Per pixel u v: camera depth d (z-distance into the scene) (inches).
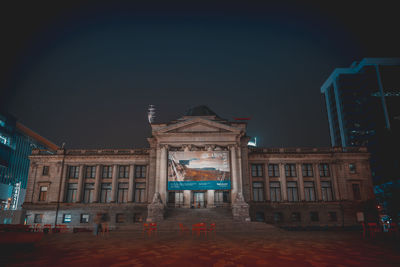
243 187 1814.7
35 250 589.6
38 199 1948.8
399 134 1708.9
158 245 672.4
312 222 1855.3
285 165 2004.2
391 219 1633.9
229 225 1397.6
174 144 1788.9
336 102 4781.0
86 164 2004.2
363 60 4623.5
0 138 3543.3
